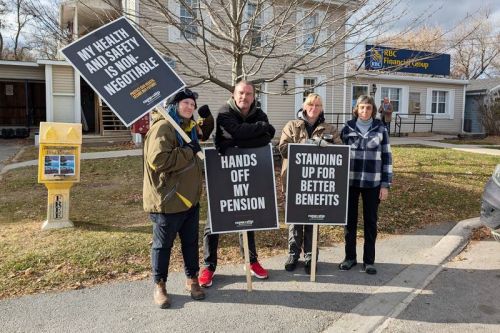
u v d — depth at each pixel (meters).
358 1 6.88
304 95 18.70
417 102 24.86
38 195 8.23
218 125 4.14
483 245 5.69
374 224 4.64
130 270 4.54
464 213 7.16
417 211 7.10
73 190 8.61
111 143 16.80
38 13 7.16
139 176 10.11
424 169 10.95
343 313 3.79
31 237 5.48
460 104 26.48
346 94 21.91
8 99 23.22
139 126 6.50
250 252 4.43
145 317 3.63
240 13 6.93
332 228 6.03
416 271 4.72
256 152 4.18
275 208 4.22
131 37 3.93
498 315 3.81
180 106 3.85
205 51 6.90
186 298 3.99
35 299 3.89
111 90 3.77
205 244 4.29
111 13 8.82
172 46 13.12
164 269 3.85
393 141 18.56
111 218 6.51
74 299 3.91
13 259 4.67
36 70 19.81
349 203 4.70
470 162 12.15
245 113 4.19
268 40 7.65
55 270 4.46
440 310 3.89
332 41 7.20
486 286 4.40
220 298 4.02
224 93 16.80
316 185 4.40
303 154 4.39
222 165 4.16
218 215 4.15
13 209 7.13
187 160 3.67
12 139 19.72
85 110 21.91
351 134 4.62
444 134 24.16
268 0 7.12
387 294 4.16
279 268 4.74
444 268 4.88
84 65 3.74
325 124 4.64
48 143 5.70
